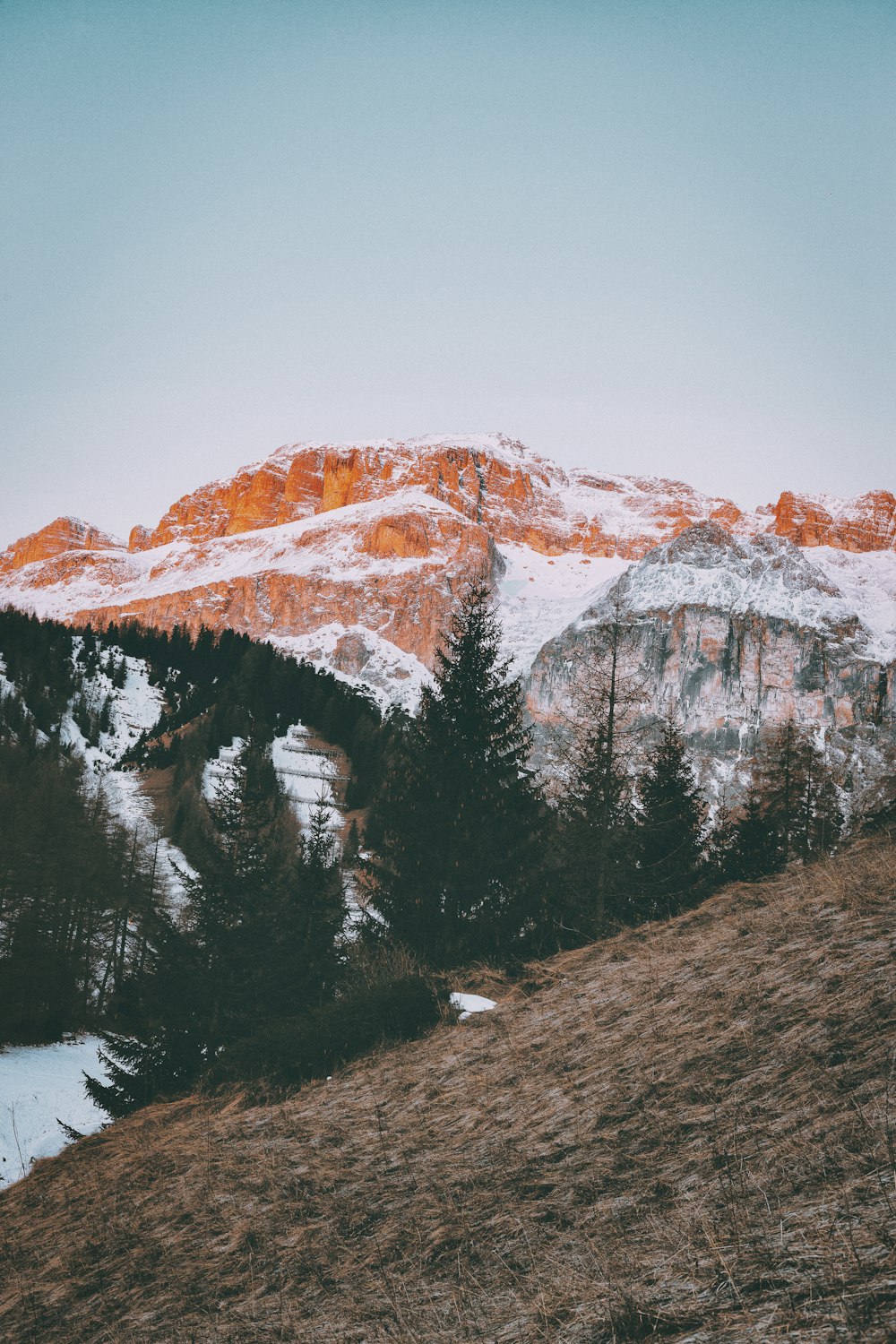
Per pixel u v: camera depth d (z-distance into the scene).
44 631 164.62
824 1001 7.37
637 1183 5.68
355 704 155.38
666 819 30.06
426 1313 4.95
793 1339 3.44
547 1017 11.02
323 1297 5.75
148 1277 7.27
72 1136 17.80
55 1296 7.64
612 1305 4.23
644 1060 7.91
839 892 10.86
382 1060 12.09
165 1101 16.78
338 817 109.69
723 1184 5.12
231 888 27.03
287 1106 11.39
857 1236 4.02
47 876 65.06
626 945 13.77
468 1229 5.88
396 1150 8.22
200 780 117.31
